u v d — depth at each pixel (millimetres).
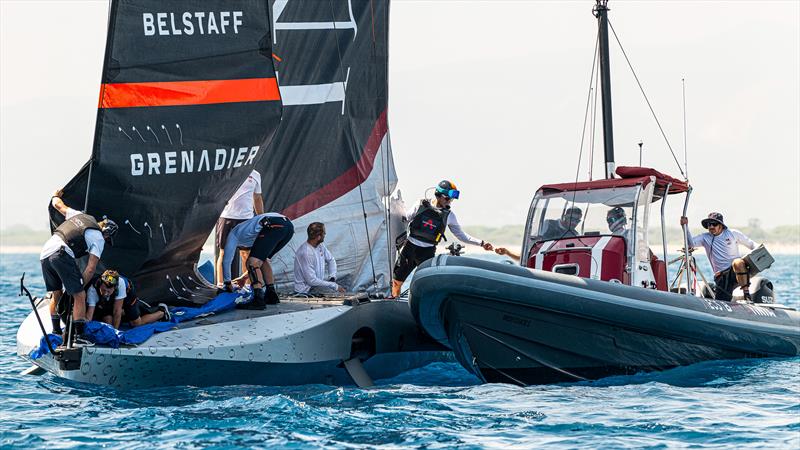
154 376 23188
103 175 24109
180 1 24703
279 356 24312
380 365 27797
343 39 32625
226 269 26938
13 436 19828
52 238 23141
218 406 22359
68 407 22406
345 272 32844
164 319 25000
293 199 31984
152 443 19406
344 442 19625
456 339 26203
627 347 26406
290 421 21141
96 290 23672
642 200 28094
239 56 25797
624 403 23422
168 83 24734
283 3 31297
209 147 25547
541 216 29422
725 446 19281
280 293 31203
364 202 33188
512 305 25156
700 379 26531
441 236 31641
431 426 20938
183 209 25562
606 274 27375
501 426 20984
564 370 26250
